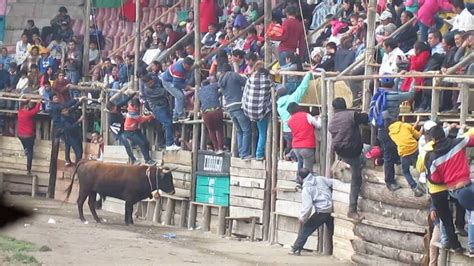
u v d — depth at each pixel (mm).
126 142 27031
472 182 17219
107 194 25281
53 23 33094
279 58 23734
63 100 29375
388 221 19375
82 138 29609
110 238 22516
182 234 24219
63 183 29891
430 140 17547
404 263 18938
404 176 18875
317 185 21203
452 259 17812
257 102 23094
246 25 27312
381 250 19438
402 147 18672
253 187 23734
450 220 17516
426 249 18438
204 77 26250
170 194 25391
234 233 24156
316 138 21844
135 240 22438
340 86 21672
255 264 20094
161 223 26156
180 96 25531
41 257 19312
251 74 23359
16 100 30500
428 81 20219
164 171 25000
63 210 27469
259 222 23625
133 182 25016
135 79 27734
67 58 31359
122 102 27375
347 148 19766
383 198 19469
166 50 29031
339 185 20938
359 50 22625
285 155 23297
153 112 25938
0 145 31234
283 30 23969
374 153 19844
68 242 21500
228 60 25609
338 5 26531
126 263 19297
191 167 25453
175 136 26594
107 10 34312
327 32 25703
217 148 24922
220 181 24750
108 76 29500
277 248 22406
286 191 22781
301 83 22125
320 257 21156
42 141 30484
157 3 33469
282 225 22922
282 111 22484
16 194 30812
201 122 25234
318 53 23781
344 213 20734
